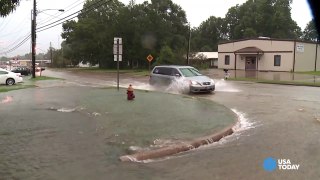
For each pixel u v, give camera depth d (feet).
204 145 28.19
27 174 20.44
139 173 21.02
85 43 247.91
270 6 340.39
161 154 25.05
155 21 224.94
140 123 35.32
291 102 54.85
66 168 21.62
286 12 337.52
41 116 40.29
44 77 139.44
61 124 35.29
